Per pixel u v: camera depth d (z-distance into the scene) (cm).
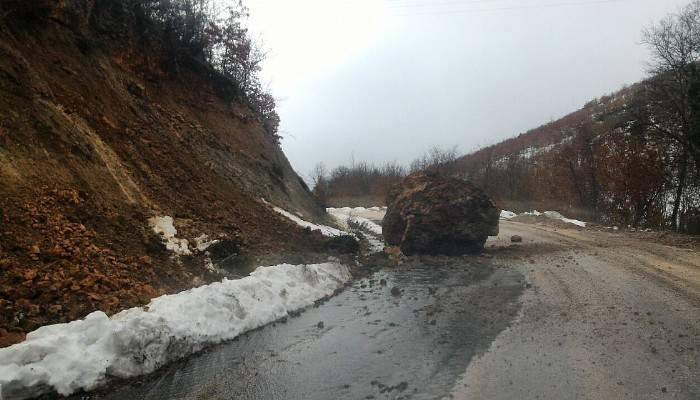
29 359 511
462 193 1764
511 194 4441
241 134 1938
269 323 846
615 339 721
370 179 6012
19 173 811
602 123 3650
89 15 1309
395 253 1675
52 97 1012
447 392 548
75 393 525
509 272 1355
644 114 2669
